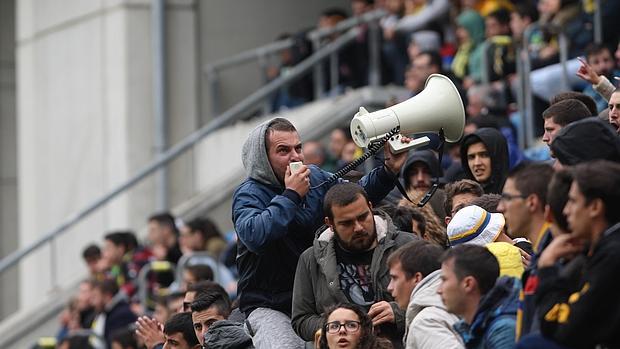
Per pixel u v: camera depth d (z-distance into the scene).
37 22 49.94
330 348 17.78
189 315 22.08
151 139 45.59
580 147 15.85
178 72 46.06
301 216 19.30
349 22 40.88
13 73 58.59
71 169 48.06
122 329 31.56
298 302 18.86
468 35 36.25
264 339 19.03
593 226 14.18
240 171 42.19
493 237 17.92
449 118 18.91
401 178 24.20
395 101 28.31
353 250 18.66
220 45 46.62
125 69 45.59
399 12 39.59
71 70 48.12
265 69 45.16
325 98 40.72
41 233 49.47
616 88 21.69
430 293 16.86
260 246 18.66
